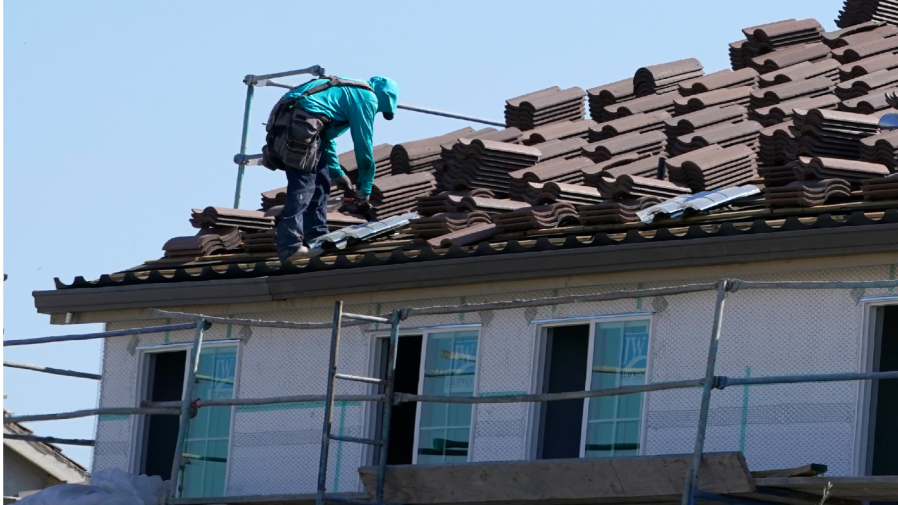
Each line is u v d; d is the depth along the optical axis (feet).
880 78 130.11
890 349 88.94
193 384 102.01
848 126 108.58
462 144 123.34
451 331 105.70
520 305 89.97
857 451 87.15
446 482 93.04
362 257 105.70
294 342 113.09
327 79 98.89
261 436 113.70
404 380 111.24
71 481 179.42
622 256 93.71
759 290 92.63
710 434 92.84
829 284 78.13
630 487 85.25
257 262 112.78
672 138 125.29
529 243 97.40
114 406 121.60
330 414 96.02
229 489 114.21
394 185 123.24
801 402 89.86
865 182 95.14
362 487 108.17
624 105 140.97
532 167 119.55
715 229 91.04
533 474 89.30
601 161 123.85
